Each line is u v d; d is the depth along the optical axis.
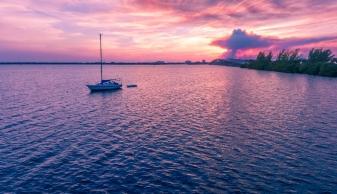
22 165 28.84
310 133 40.22
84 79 155.62
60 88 102.75
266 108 59.75
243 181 25.48
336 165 28.94
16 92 88.88
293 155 31.67
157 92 92.06
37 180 25.70
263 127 43.59
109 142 36.31
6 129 41.94
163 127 43.97
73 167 28.52
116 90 96.69
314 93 84.50
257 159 30.55
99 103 67.69
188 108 60.62
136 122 47.31
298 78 149.50
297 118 49.78
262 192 23.53
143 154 32.12
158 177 26.31
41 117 50.53
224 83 125.56
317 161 29.97
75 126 44.22
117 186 24.66
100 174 26.97
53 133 40.16
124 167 28.56
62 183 25.16
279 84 115.50
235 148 34.06
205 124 45.78
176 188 24.25
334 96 77.44
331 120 48.03
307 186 24.56
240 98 75.38
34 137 38.12
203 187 24.41
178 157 31.20
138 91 94.75
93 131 41.44
